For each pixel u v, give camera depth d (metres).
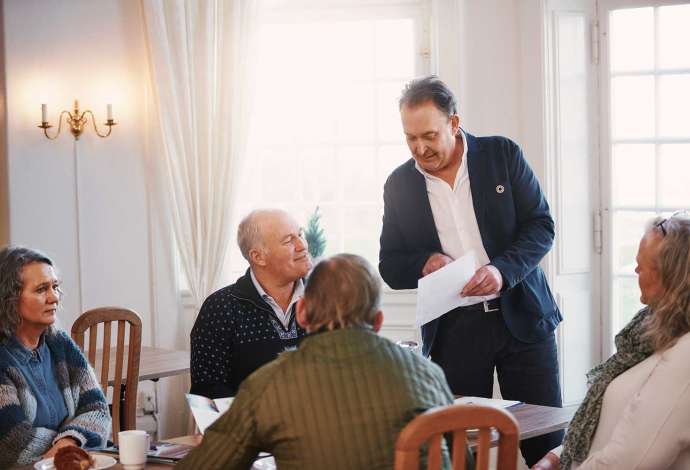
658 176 4.79
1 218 4.66
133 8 4.91
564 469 2.45
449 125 3.00
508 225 3.13
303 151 5.18
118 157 4.89
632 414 2.21
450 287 2.83
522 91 4.77
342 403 1.73
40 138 4.65
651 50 4.77
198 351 2.81
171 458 2.34
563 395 4.80
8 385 2.63
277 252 2.77
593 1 4.81
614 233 4.86
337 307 1.82
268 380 1.77
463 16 4.83
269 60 5.17
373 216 5.12
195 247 4.99
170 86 4.89
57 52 4.69
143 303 5.00
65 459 2.25
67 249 4.74
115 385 3.71
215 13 4.91
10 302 2.67
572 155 4.80
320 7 5.07
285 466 1.75
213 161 4.97
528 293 3.12
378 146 5.10
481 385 3.15
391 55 5.06
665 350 2.24
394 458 1.70
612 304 4.87
